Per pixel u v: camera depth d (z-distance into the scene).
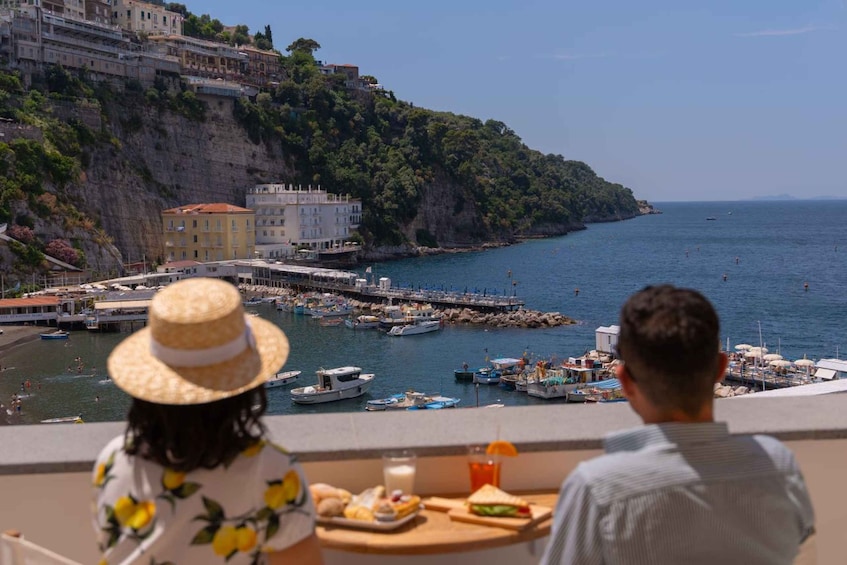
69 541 5.24
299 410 61.56
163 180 156.75
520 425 5.75
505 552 4.77
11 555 4.48
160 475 3.78
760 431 5.61
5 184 116.56
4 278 109.75
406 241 198.25
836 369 65.88
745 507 3.36
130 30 171.00
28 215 118.25
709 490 3.35
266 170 181.00
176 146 160.38
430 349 83.81
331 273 128.12
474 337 90.94
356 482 5.43
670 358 3.49
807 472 5.69
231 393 3.78
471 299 112.19
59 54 143.25
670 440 3.47
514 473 5.48
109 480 3.88
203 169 166.25
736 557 3.32
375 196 195.50
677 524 3.30
